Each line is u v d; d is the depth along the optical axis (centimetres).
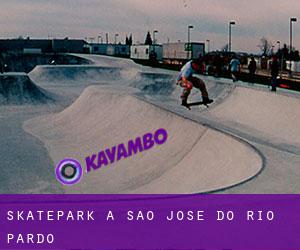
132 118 1700
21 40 9012
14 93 2919
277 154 1005
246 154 1003
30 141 1788
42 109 2728
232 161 1016
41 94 3028
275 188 762
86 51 8700
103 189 1188
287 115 1725
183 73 1608
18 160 1486
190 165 1142
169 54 5531
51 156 1554
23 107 2766
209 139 1200
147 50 5853
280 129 1669
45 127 2066
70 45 8488
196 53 4916
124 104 1891
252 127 1797
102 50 8419
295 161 949
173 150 1303
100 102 2078
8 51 8312
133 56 6394
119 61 5503
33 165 1430
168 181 1117
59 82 4116
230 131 1353
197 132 1284
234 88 2284
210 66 3309
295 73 3559
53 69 4291
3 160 1479
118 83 4025
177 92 3106
